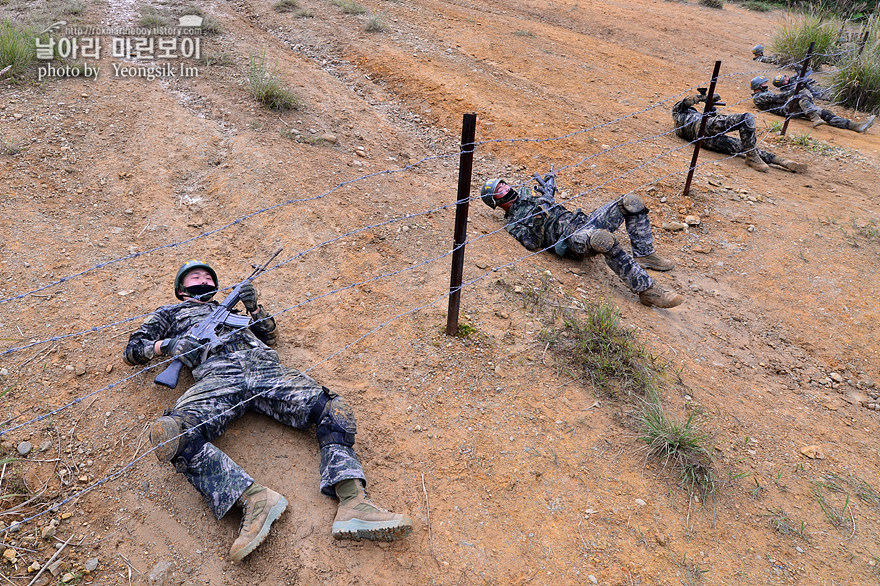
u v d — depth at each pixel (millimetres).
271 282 4531
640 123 8523
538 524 3043
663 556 2957
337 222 5203
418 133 7457
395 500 3090
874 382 4465
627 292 5109
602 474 3330
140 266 4539
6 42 6910
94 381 3570
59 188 5215
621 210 5219
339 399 3195
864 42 11070
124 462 3162
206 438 3078
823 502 3371
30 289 4113
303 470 3186
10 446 3131
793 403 4184
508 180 6508
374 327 4211
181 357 3350
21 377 3502
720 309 5129
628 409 3758
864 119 10062
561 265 5250
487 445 3420
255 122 6625
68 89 6766
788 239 6062
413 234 5258
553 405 3719
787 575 2947
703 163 7445
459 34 11133
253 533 2732
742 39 14625
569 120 8219
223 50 8555
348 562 2795
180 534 2877
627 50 12422
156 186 5469
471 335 4168
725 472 3475
